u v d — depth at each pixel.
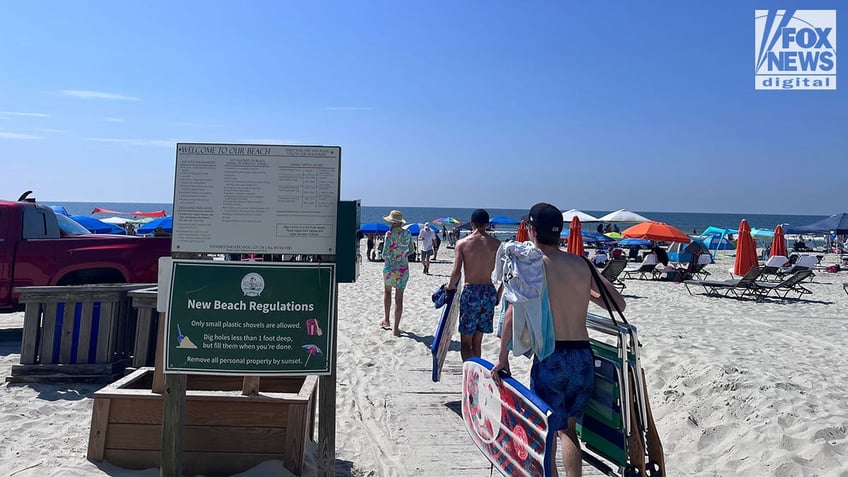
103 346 5.79
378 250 28.61
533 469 2.98
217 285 3.45
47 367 5.70
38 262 7.56
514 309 3.27
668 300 14.52
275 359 3.44
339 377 6.57
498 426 3.41
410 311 11.20
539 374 3.26
